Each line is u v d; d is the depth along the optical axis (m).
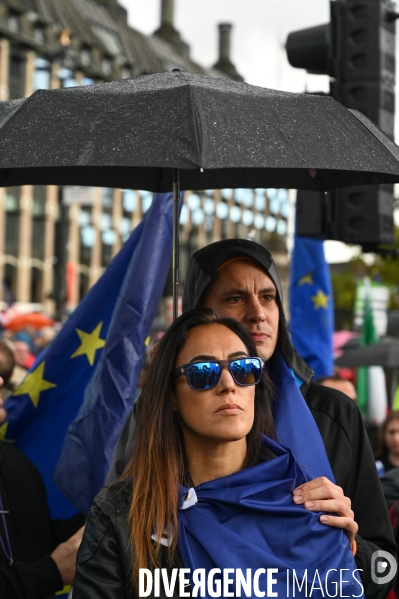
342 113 3.20
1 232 46.62
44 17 48.34
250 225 62.03
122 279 4.64
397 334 16.55
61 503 4.61
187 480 2.75
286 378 3.28
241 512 2.71
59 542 4.36
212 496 2.69
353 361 10.35
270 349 3.39
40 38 47.94
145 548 2.61
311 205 5.68
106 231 55.03
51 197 49.72
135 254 4.50
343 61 5.57
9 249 47.34
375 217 5.55
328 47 5.61
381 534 3.31
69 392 4.68
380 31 5.53
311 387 3.52
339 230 5.60
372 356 10.29
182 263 54.97
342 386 6.34
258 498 2.73
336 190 5.61
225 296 3.43
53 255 50.09
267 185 4.38
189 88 3.01
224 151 2.85
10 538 3.93
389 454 7.05
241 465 2.81
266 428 3.00
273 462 2.76
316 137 3.04
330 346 7.54
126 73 58.59
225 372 2.71
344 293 35.62
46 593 3.76
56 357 4.67
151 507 2.65
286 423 3.13
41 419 4.68
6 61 45.84
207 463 2.76
